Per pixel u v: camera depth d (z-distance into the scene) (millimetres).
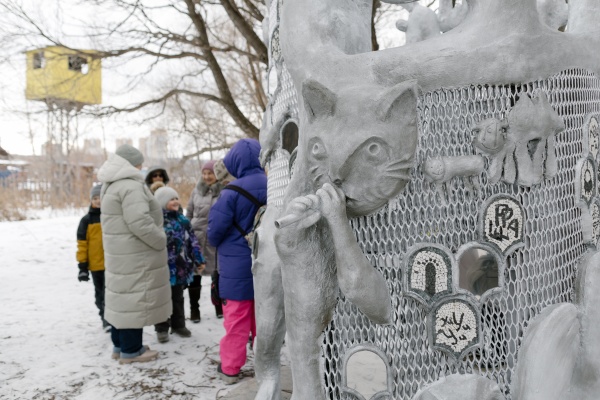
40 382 3523
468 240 1598
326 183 1502
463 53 1535
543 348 1588
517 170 1605
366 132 1445
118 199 3627
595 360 1666
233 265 3355
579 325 1698
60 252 8594
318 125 1518
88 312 5270
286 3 1710
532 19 1589
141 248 3699
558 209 1709
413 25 2115
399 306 1599
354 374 1625
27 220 13172
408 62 1537
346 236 1482
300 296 1581
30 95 10211
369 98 1461
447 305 1596
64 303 5609
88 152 21984
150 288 3725
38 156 17062
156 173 5098
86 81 10180
